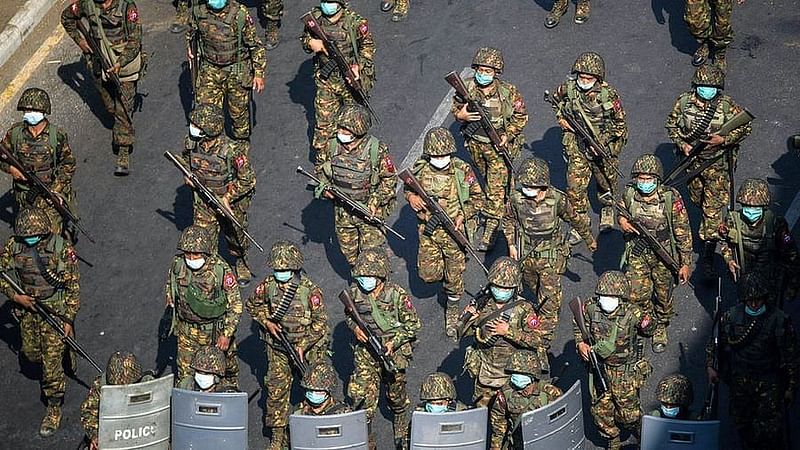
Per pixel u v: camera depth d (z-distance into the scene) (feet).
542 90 220.64
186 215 205.16
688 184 191.42
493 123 191.72
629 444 168.04
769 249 171.53
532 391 154.20
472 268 193.98
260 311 164.04
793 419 168.04
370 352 162.30
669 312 176.96
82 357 182.39
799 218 195.11
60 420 175.52
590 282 189.37
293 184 208.64
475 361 163.12
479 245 197.16
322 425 148.77
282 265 160.66
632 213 172.65
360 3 241.55
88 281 194.90
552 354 180.14
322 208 204.33
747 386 156.87
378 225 183.32
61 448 172.14
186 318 166.61
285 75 228.63
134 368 155.84
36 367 184.55
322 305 164.25
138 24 206.69
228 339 165.99
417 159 198.29
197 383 155.33
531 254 175.32
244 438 153.17
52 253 168.04
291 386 172.76
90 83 229.86
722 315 158.40
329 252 197.16
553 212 174.09
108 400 151.12
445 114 217.97
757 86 218.18
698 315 183.62
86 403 156.46
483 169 196.65
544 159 208.95
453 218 179.22
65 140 189.88
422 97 221.46
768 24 230.07
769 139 208.13
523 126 194.29
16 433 174.50
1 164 187.32
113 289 193.77
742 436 161.27
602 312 158.51
